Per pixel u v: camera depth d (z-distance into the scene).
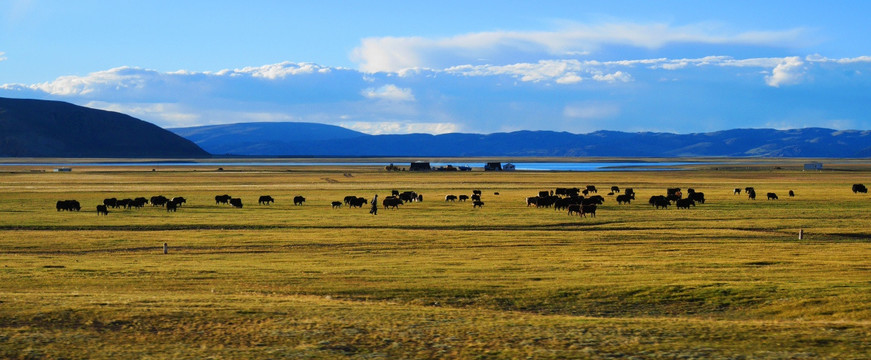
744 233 62.31
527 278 39.09
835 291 33.91
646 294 34.66
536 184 152.25
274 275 39.88
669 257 48.19
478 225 70.12
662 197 91.06
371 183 155.25
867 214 79.25
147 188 134.50
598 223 72.06
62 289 35.19
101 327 24.59
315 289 35.72
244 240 58.06
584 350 22.34
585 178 183.62
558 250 52.12
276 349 22.36
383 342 23.27
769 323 26.72
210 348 22.38
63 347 22.09
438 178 181.00
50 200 102.25
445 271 41.66
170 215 80.00
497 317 27.66
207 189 131.88
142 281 37.81
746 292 34.53
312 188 135.50
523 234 61.91
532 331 24.92
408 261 46.22
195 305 28.44
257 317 26.42
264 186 142.50
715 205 93.38
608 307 32.66
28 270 41.16
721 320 28.88
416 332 24.61
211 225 70.19
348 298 33.88
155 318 25.83
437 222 72.50
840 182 159.25
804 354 21.88
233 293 34.38
